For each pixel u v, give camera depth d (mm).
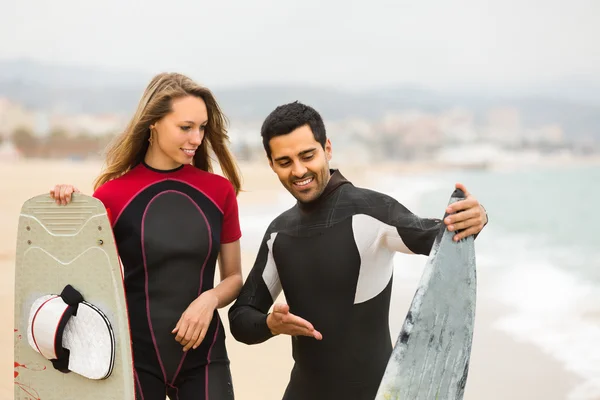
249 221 15742
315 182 2695
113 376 2584
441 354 2479
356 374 2703
